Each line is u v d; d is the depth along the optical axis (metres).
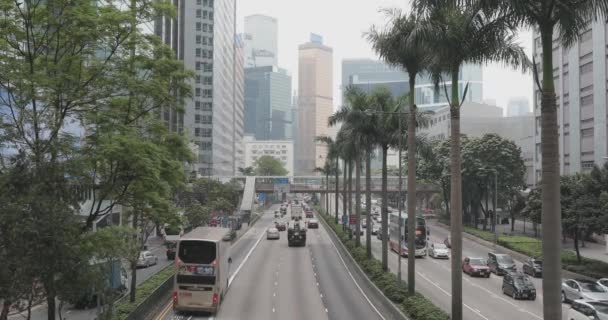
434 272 47.91
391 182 116.50
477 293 38.41
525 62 23.69
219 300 31.12
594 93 65.38
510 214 86.00
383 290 34.72
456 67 23.86
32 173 15.50
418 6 18.86
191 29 128.25
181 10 127.94
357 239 57.62
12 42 19.58
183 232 65.19
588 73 67.19
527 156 105.25
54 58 20.55
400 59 31.86
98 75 20.84
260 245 70.56
